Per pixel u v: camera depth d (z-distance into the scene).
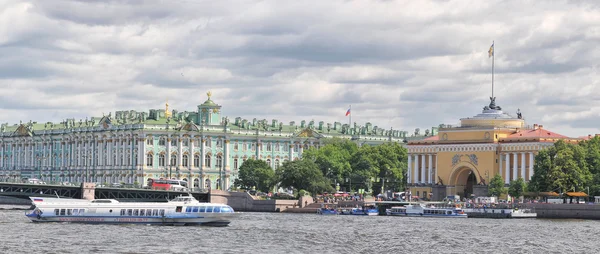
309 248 121.19
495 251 120.75
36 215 156.25
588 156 197.50
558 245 127.88
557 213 183.62
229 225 155.38
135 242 123.00
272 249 118.88
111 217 154.50
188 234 135.38
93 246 117.69
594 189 190.75
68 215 156.12
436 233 144.62
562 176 188.00
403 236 139.00
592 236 140.62
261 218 179.38
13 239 124.88
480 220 179.62
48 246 117.12
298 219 177.62
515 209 186.38
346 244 126.75
